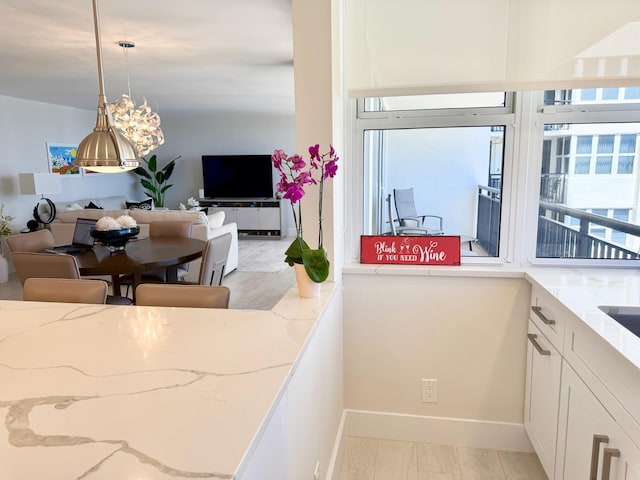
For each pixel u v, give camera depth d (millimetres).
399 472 2166
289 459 1275
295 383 1323
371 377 2408
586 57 1973
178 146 9453
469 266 2316
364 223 2473
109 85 5449
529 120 2217
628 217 2252
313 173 1982
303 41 1892
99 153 2297
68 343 1295
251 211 8891
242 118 9117
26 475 727
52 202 6582
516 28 2002
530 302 2203
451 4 2027
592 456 1412
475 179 2346
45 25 3045
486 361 2297
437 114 2293
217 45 3596
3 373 1104
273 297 4961
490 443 2346
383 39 2100
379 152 2422
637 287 1905
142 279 3623
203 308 1698
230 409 925
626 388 1244
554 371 1832
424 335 2330
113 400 967
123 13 2816
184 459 764
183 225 4176
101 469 740
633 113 2146
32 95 6227
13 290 5191
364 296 2344
